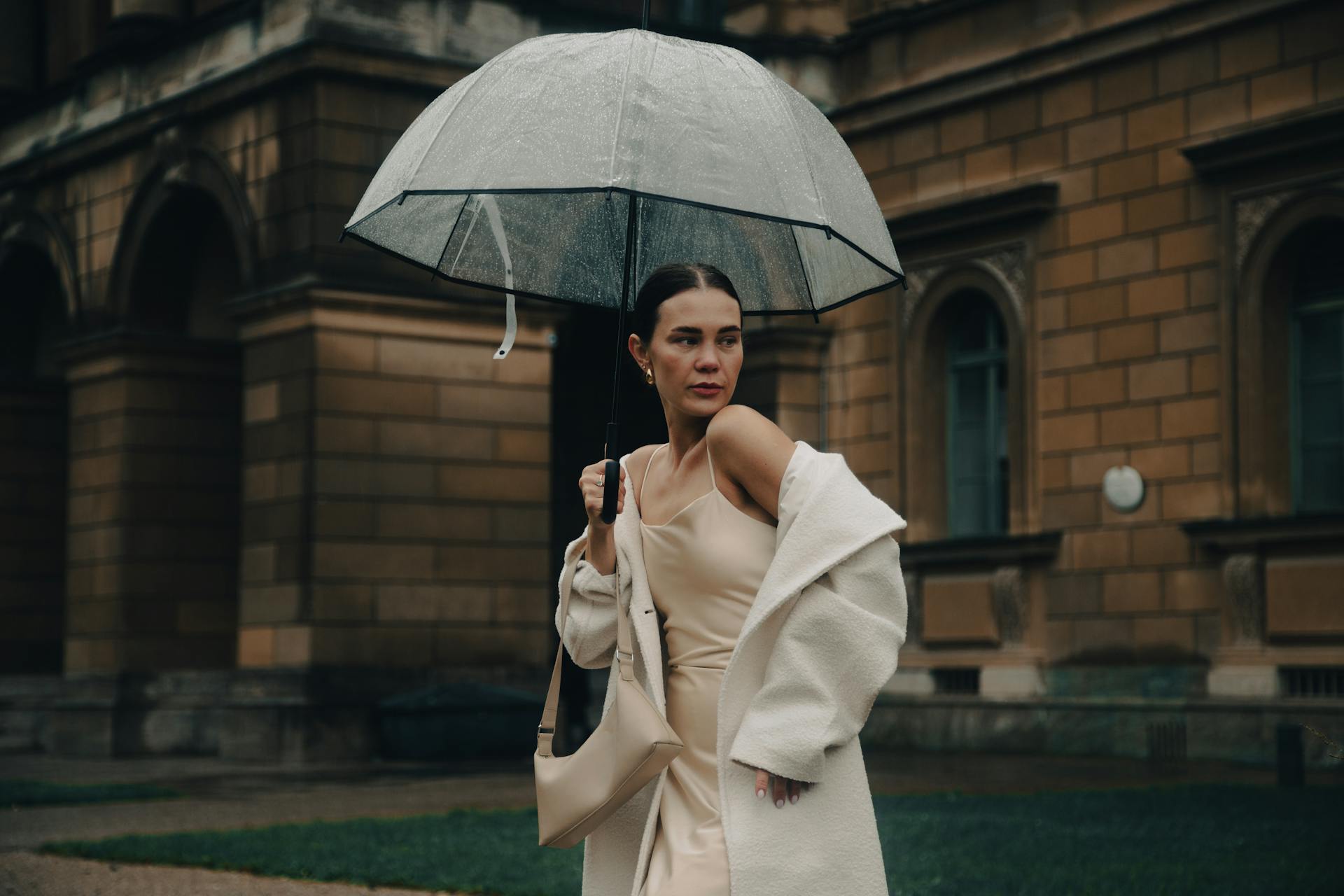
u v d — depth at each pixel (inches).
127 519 888.9
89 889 335.3
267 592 786.8
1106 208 748.0
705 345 138.6
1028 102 785.6
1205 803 483.2
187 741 850.1
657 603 140.9
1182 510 710.5
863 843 129.2
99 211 930.1
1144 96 734.5
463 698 756.0
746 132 143.4
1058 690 750.5
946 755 763.4
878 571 129.4
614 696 143.6
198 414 910.4
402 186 145.7
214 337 924.6
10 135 1025.5
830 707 127.0
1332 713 641.6
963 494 821.9
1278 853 364.5
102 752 866.1
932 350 829.8
